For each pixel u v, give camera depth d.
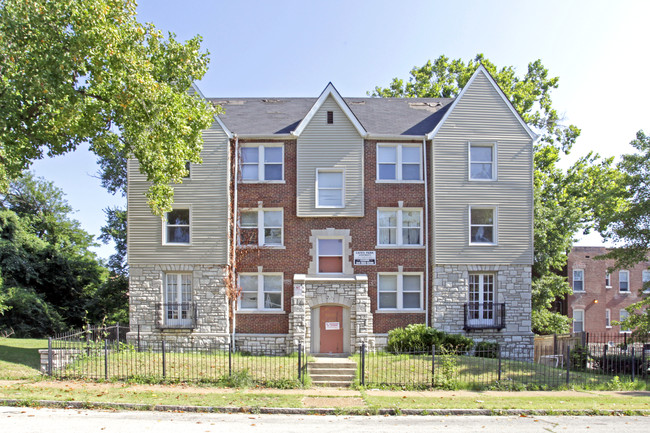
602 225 27.25
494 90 25.11
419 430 11.65
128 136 19.44
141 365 17.62
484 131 24.84
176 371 17.17
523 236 24.53
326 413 13.16
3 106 16.42
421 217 24.67
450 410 13.39
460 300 24.00
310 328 23.52
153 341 23.30
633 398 15.62
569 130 38.03
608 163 37.97
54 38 16.94
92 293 39.06
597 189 36.66
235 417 12.56
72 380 16.09
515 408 13.70
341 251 24.39
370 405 13.70
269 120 25.69
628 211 26.05
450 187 24.44
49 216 41.53
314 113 24.45
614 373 21.38
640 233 25.97
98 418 12.02
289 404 13.62
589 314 38.97
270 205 24.31
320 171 24.39
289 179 24.47
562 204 36.59
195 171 23.89
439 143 24.58
